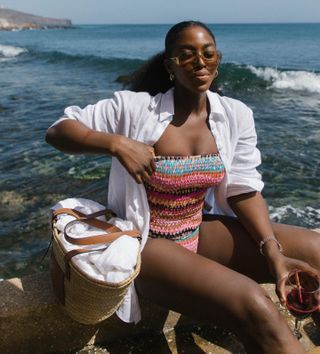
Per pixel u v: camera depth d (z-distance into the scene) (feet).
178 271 7.13
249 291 6.65
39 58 110.83
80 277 6.52
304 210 20.12
